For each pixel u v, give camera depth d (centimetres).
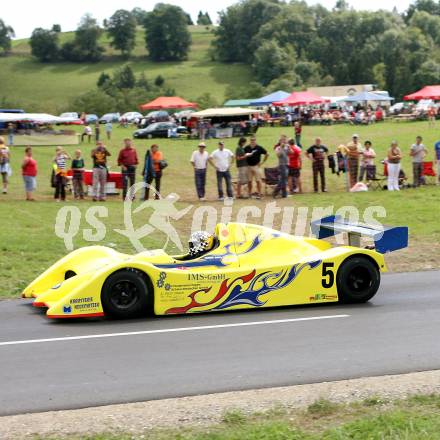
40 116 5272
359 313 982
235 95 13312
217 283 980
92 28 18838
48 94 15988
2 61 18775
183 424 589
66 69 18175
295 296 1012
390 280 1240
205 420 596
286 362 759
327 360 764
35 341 854
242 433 557
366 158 2431
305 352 796
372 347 813
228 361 764
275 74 15812
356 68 12244
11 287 1186
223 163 2225
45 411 623
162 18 18600
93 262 1061
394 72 11369
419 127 5075
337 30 18338
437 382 687
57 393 667
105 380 704
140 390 674
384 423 572
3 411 623
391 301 1061
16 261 1357
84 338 864
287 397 650
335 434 552
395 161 2347
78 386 687
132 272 958
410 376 707
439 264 1384
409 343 829
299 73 15150
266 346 822
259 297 997
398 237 1059
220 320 950
